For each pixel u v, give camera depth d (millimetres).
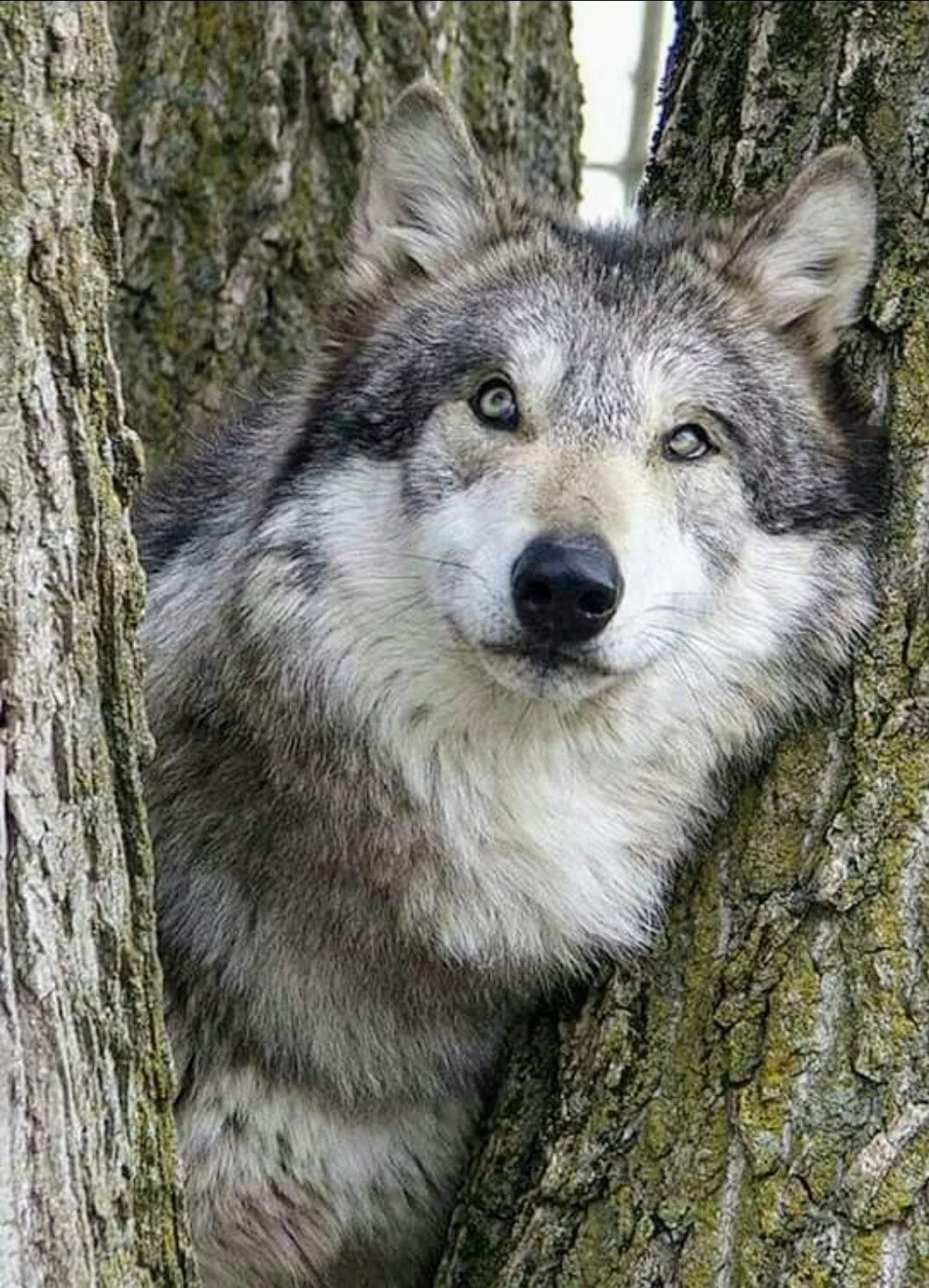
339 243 11469
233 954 7566
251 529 7750
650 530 7117
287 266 11398
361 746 7527
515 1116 7254
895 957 6344
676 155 8508
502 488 7098
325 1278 7953
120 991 5809
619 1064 6832
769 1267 6145
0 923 5387
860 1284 6004
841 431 7516
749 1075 6449
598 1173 6652
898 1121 6156
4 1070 5398
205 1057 7652
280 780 7547
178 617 7859
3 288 5438
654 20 13820
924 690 6863
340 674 7523
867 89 7609
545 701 7391
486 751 7504
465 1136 7801
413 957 7504
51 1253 5539
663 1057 6770
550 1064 7328
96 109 5617
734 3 8406
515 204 8211
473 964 7492
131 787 5859
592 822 7438
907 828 6535
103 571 5719
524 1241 6699
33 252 5488
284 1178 7688
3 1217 5395
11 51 5449
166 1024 7176
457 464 7340
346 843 7492
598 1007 7176
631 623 7031
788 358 7723
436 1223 7906
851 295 7566
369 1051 7602
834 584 7277
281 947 7523
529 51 12258
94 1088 5680
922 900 6402
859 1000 6340
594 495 7016
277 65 11508
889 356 7441
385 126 8102
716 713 7344
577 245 7922
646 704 7367
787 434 7566
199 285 11352
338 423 7711
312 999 7547
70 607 5625
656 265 7844
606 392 7340
